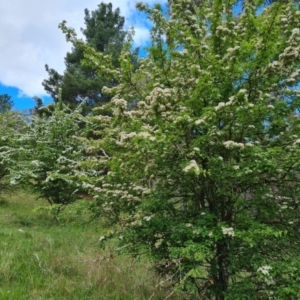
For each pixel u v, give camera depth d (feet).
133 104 14.23
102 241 12.43
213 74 9.57
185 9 10.48
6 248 15.81
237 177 9.18
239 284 9.36
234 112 8.98
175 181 10.58
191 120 8.71
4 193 35.24
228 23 10.12
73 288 12.80
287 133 10.16
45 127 27.58
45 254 15.92
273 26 8.84
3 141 31.50
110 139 10.04
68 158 25.41
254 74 9.40
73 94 49.16
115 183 12.06
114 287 13.24
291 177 9.66
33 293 12.07
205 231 8.90
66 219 18.25
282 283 8.86
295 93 10.14
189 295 11.94
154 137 8.34
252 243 8.23
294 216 10.08
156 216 10.34
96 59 11.44
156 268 11.85
